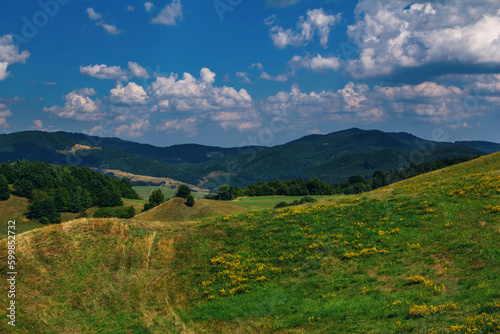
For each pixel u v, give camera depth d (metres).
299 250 26.53
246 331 17.55
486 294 15.02
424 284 18.06
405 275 19.88
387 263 22.00
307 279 22.38
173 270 26.33
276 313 18.97
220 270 25.67
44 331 19.47
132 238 29.72
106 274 25.05
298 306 19.09
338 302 18.20
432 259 20.97
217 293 22.89
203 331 18.33
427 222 26.77
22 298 22.02
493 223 23.92
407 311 15.39
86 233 29.55
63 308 21.61
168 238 30.84
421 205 30.52
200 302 22.06
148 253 28.06
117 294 23.00
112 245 28.28
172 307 21.66
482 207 27.28
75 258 26.27
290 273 23.81
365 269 21.97
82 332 19.47
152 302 22.28
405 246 23.59
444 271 19.06
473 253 20.27
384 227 27.36
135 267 26.20
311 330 16.14
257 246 28.55
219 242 30.25
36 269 24.75
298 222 32.12
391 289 18.56
